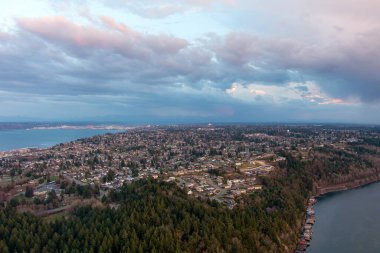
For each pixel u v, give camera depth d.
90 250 157.88
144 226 178.75
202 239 178.88
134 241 163.00
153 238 167.75
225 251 179.62
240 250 182.12
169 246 165.12
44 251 161.12
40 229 181.00
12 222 188.25
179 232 181.62
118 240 167.00
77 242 165.75
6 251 160.75
